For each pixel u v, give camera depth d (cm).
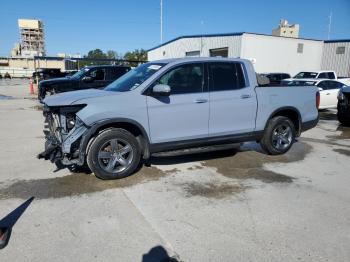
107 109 515
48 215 410
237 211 428
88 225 387
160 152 571
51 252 333
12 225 384
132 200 458
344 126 1125
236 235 369
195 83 582
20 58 10738
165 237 363
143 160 641
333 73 2216
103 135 516
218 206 443
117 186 508
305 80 1572
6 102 1781
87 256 327
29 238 357
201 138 594
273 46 3195
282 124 689
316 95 739
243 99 623
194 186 513
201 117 584
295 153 728
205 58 600
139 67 645
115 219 402
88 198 462
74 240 355
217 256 329
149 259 324
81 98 520
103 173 522
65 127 523
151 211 425
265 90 655
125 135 529
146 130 545
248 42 3070
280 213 424
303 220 406
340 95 1105
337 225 395
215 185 520
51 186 505
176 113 562
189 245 348
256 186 518
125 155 541
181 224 392
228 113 611
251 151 731
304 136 940
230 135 623
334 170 607
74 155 525
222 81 609
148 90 546
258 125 654
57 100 521
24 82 4903
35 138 842
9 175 553
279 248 344
